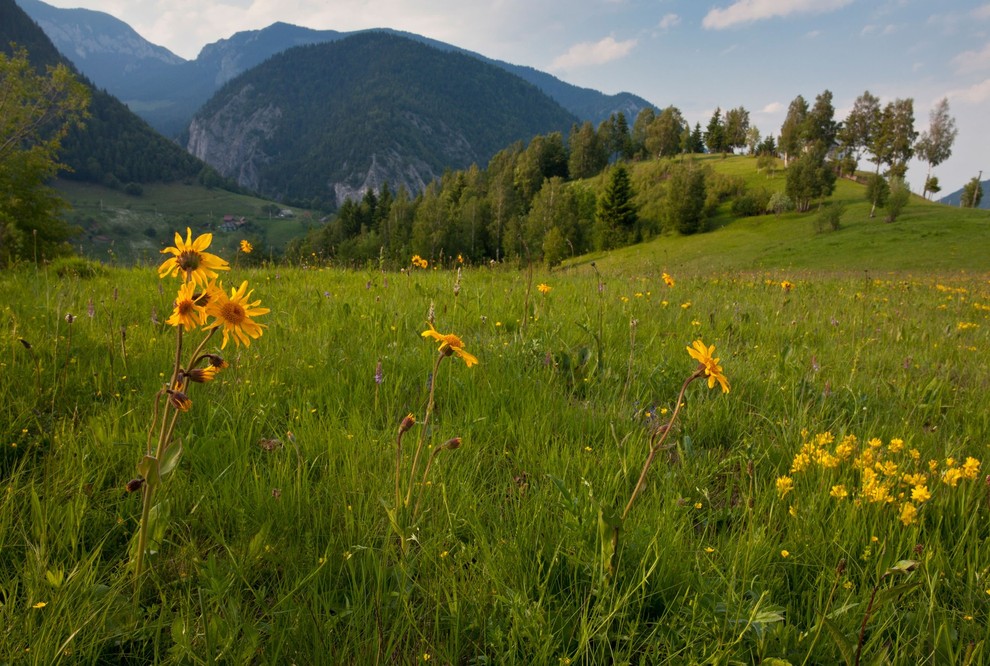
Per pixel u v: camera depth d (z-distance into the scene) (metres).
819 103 131.12
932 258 56.69
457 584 2.01
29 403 3.04
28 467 2.61
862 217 82.56
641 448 3.05
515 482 2.75
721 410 3.68
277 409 3.32
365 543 2.17
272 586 2.03
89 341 4.06
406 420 2.17
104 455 2.62
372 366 3.97
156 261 8.77
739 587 2.09
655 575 2.12
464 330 5.25
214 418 3.04
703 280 11.92
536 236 99.00
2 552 2.02
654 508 2.49
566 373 4.17
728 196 116.31
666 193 116.06
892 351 5.63
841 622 1.94
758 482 2.87
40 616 1.74
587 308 6.30
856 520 2.48
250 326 1.81
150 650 1.77
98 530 2.22
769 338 5.81
